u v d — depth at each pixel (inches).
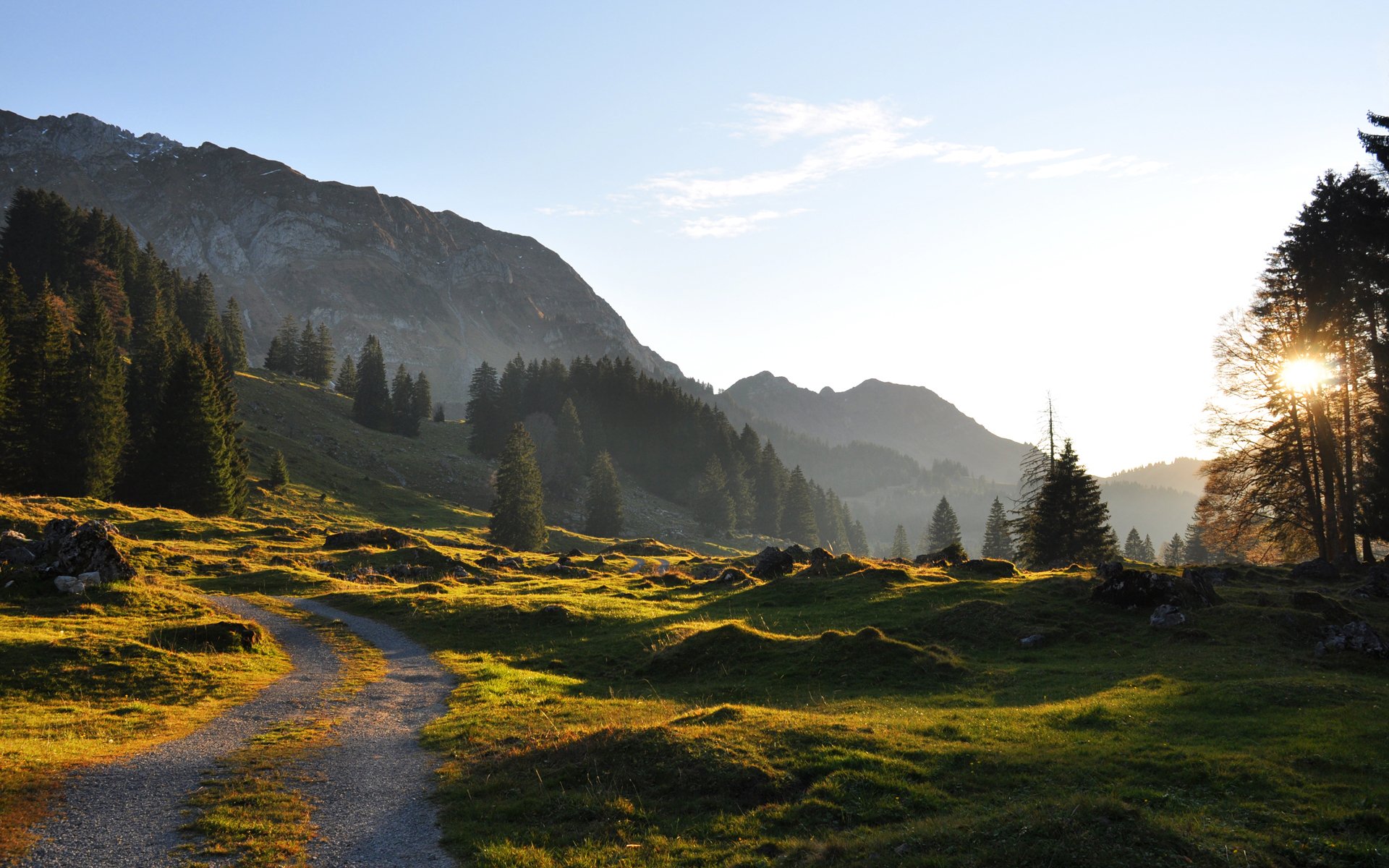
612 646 1445.6
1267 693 879.1
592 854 530.3
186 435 3718.0
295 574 2319.1
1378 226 1299.2
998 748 715.4
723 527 7150.6
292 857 537.6
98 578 1582.2
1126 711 844.0
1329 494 2030.0
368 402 7431.1
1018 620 1384.1
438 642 1560.0
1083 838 473.1
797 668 1169.4
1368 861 470.3
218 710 993.5
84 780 683.4
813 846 517.0
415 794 677.3
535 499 4803.2
